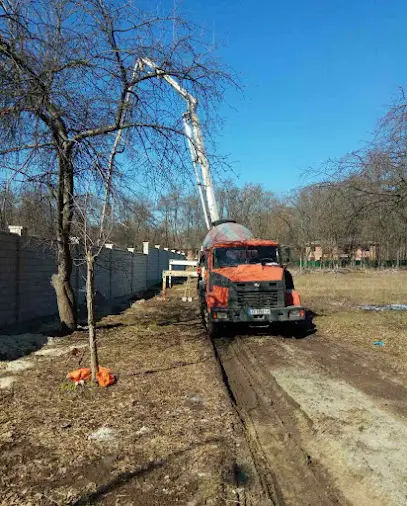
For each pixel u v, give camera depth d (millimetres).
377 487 3988
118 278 22797
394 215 11297
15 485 4020
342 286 29203
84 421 5496
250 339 11539
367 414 5734
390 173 10250
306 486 4129
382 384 7082
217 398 6355
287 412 6082
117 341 10656
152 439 4977
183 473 4223
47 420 5523
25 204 9523
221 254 12266
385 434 5102
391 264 47531
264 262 12188
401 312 15875
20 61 7613
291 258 12531
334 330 12312
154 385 6949
